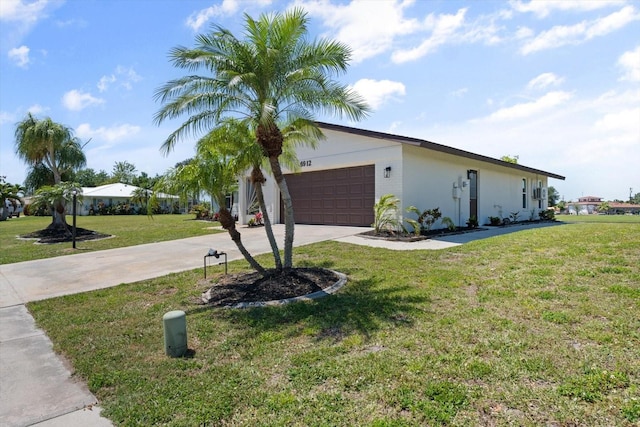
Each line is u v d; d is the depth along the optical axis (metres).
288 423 2.41
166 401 2.76
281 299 5.32
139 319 4.82
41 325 4.76
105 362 3.53
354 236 11.66
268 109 5.46
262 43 5.67
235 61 5.84
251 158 6.13
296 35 5.88
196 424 2.46
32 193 17.94
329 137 14.42
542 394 2.58
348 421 2.39
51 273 8.02
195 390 2.91
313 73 6.04
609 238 8.65
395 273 6.59
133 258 9.60
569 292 4.84
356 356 3.36
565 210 48.09
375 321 4.23
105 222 24.00
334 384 2.89
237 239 6.33
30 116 15.90
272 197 17.17
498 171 18.11
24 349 3.98
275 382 2.98
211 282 6.63
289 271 6.38
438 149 12.05
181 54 5.75
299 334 4.01
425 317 4.27
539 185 22.67
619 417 2.28
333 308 4.78
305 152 15.42
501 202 18.34
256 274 6.78
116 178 65.12
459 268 6.77
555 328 3.74
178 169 6.01
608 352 3.14
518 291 5.07
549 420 2.30
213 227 18.08
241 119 6.50
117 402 2.80
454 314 4.32
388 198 11.80
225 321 4.56
